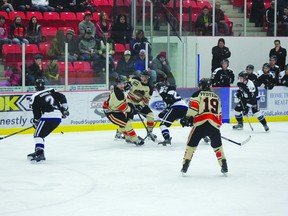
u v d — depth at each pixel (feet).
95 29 81.87
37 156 55.93
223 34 93.15
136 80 67.00
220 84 84.12
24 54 73.56
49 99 55.67
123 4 89.15
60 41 75.61
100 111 77.61
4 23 79.61
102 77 77.92
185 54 84.58
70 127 75.77
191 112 49.85
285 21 98.07
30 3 89.20
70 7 91.45
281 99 88.02
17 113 72.90
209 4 96.17
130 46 81.25
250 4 98.37
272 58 87.40
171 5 88.99
